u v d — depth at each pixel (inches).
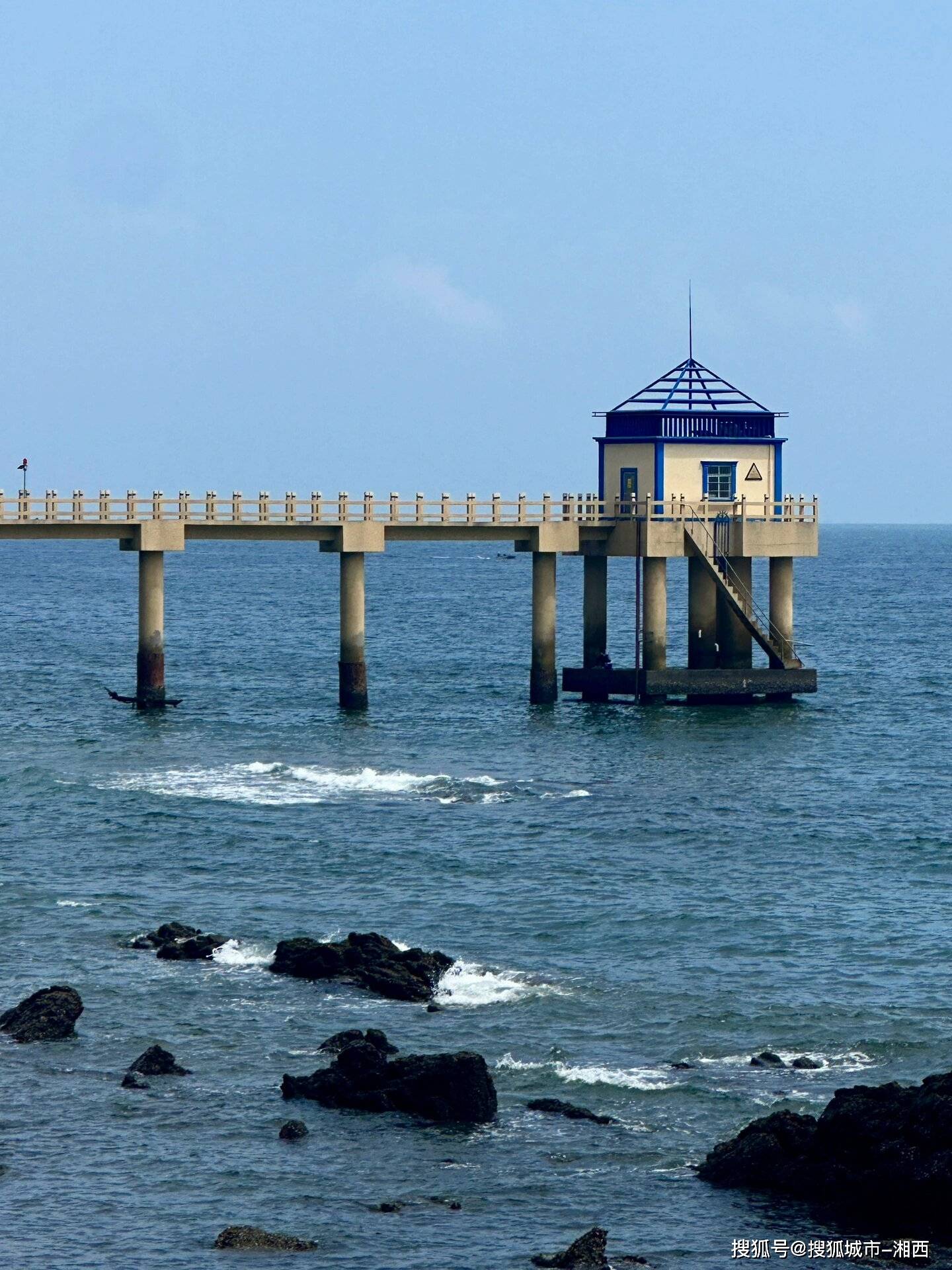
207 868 4633.4
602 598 7455.7
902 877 4606.3
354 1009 3577.8
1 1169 2886.3
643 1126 3038.9
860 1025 3491.6
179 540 6702.8
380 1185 2844.5
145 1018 3531.0
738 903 4335.6
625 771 5930.1
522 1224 2723.9
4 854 4771.2
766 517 7185.0
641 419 7160.4
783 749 6387.8
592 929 4124.0
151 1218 2738.7
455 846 4864.7
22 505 6461.6
